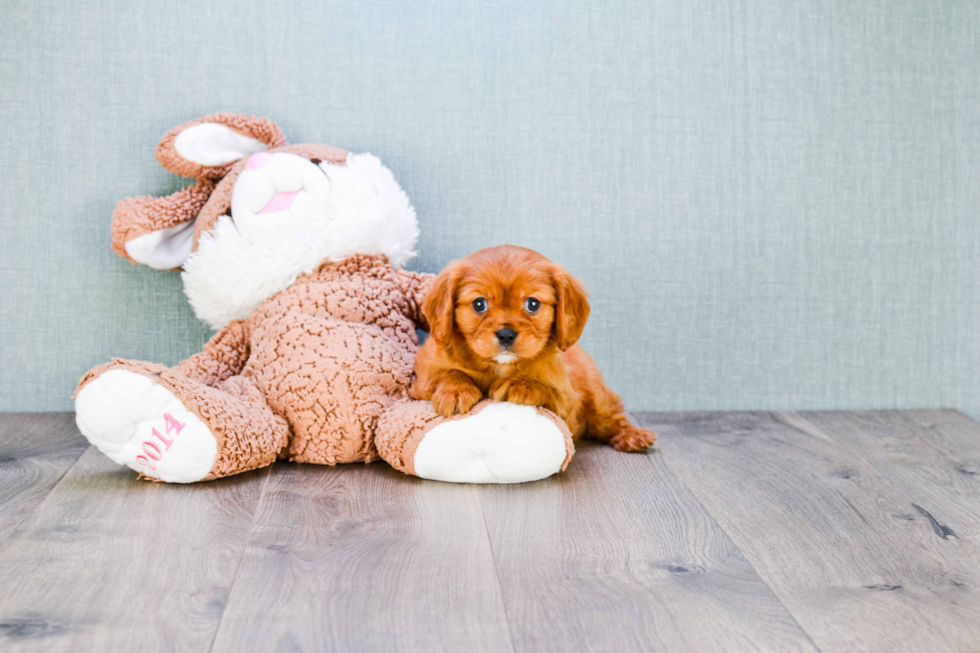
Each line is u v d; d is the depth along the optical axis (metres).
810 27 1.92
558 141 1.89
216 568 1.10
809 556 1.19
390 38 1.83
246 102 1.83
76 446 1.63
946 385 2.04
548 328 1.42
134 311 1.87
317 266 1.65
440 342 1.43
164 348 1.88
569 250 1.93
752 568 1.15
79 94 1.79
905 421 1.94
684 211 1.94
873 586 1.10
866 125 1.96
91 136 1.81
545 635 0.96
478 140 1.88
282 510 1.31
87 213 1.83
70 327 1.86
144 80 1.80
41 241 1.83
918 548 1.23
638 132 1.91
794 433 1.83
